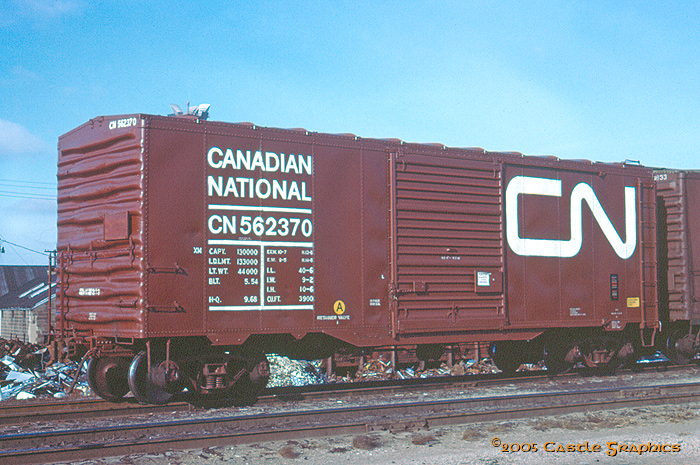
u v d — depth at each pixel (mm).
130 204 8953
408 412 8836
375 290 10391
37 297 31359
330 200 10109
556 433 7773
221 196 9312
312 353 10453
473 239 11258
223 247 9281
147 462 6484
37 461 6422
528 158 12008
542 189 12133
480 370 14844
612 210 12977
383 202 10562
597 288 12625
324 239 10016
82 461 6527
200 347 9477
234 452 6867
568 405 8922
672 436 7613
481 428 7984
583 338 12938
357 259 10266
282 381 13078
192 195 9148
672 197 14266
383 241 10516
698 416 8750
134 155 8961
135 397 9547
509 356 13289
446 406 9086
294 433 7441
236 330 9305
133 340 8992
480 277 11219
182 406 9344
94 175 9547
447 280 10945
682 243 14047
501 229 11492
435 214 10945
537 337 13055
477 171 11406
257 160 9594
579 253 12469
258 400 9812
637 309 13102
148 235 8867
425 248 10805
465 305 11078
